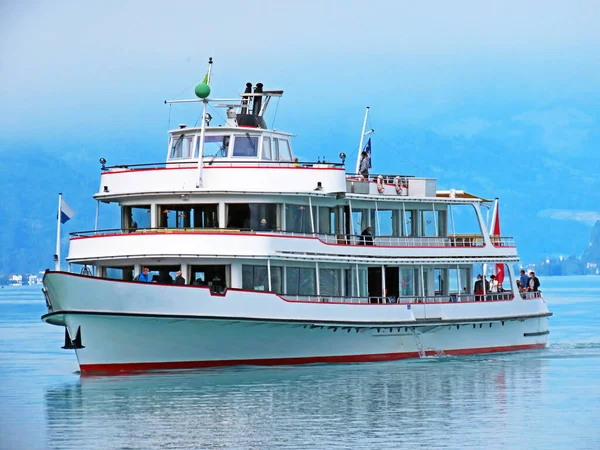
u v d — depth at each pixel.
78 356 139.88
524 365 160.12
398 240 164.50
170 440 107.00
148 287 137.75
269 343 148.12
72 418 117.00
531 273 191.12
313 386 136.38
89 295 135.88
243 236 143.38
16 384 143.75
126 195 149.00
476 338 174.38
